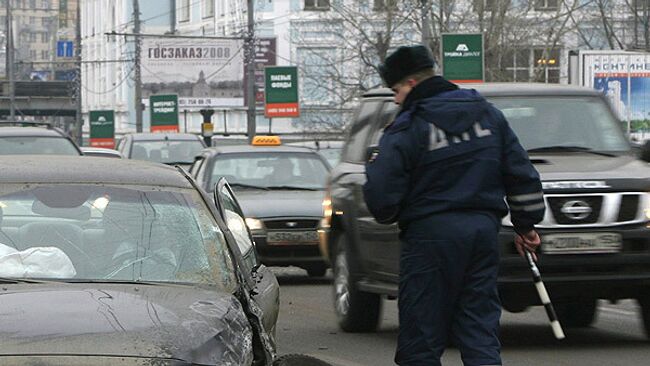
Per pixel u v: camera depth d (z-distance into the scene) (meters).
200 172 43.09
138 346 11.43
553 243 23.81
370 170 16.23
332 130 143.62
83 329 11.61
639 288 25.08
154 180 15.38
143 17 192.62
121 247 14.17
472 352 15.98
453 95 16.41
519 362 23.80
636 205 24.23
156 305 12.44
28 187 14.73
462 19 121.69
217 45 173.62
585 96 28.14
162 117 163.50
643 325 26.12
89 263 13.95
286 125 166.50
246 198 40.41
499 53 121.31
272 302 16.72
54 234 14.20
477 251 16.06
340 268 29.03
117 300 12.50
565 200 23.98
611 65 107.19
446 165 16.09
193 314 12.34
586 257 23.91
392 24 131.62
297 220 39.41
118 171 15.39
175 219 14.66
